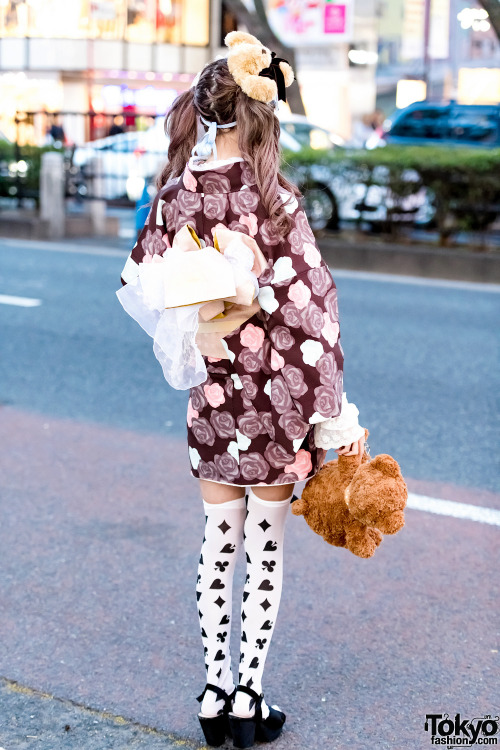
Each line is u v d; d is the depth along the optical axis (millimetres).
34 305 8555
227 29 30391
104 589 3342
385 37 26672
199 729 2551
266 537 2414
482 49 25922
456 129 14250
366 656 2918
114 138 14836
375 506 2170
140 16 29156
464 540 3756
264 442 2307
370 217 11297
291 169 2719
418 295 9281
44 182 13516
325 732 2535
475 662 2885
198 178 2244
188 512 4039
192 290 2148
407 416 5402
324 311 2217
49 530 3828
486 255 10164
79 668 2840
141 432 5113
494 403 5703
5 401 5668
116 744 2463
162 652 2938
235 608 3195
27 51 29594
